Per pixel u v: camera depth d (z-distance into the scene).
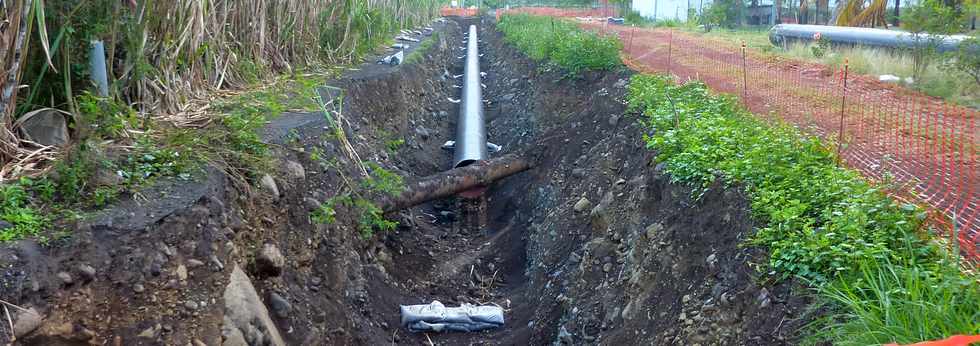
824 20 30.78
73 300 5.07
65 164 6.03
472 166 11.97
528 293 9.75
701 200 7.07
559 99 14.89
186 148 7.11
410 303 9.20
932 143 8.26
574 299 8.51
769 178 6.51
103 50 7.57
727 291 5.74
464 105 17.98
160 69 8.76
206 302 5.75
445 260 10.77
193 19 9.40
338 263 8.05
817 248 5.08
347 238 8.62
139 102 8.27
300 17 14.50
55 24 7.11
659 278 7.06
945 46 13.73
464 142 14.58
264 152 7.82
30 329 4.71
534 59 19.17
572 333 8.02
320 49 15.65
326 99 11.45
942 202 5.99
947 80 12.23
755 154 7.03
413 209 11.96
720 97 10.32
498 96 20.16
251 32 12.38
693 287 6.34
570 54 15.53
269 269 6.86
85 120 6.48
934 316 4.09
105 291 5.27
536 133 14.54
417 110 16.44
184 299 5.63
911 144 8.19
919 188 6.40
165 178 6.57
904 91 12.10
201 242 6.01
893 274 4.48
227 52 11.36
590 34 17.66
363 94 13.28
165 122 8.29
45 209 5.69
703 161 7.61
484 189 12.38
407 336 8.46
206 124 8.26
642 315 6.98
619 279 7.92
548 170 12.37
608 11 43.88
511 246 11.35
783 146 7.06
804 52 17.94
